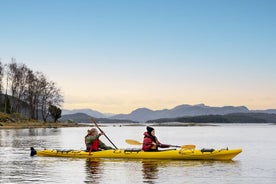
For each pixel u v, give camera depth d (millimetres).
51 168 17016
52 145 32188
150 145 20266
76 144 33469
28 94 107688
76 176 14891
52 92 112688
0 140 39000
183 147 20438
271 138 47000
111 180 14047
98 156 20672
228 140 42156
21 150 26328
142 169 16578
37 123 101438
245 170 16250
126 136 56250
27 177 14664
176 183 13461
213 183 13469
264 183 13453
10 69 105625
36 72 109812
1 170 16438
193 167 17094
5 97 104812
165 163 18391
